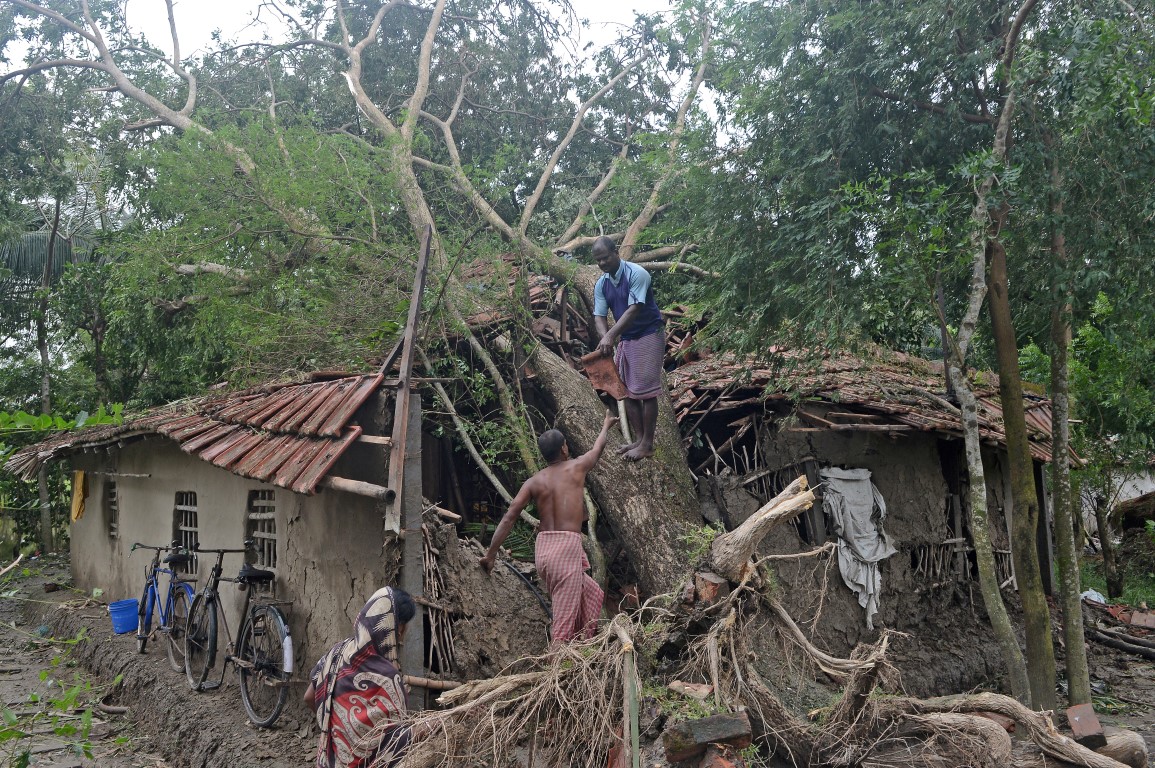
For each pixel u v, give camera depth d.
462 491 9.56
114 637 9.88
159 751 7.12
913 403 8.73
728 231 7.79
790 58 7.40
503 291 8.88
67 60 14.06
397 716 4.32
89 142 15.83
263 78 15.49
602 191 14.95
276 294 9.45
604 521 8.35
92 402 16.91
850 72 6.94
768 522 5.16
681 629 5.36
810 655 5.22
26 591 13.56
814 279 6.95
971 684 8.47
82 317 16.17
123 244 10.43
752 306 7.79
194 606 7.93
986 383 10.66
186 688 7.69
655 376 5.82
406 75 15.52
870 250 6.62
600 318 5.87
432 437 9.13
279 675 6.62
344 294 8.73
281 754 5.93
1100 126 6.03
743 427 8.47
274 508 7.63
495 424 8.27
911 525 8.98
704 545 5.59
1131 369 10.32
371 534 6.02
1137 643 10.62
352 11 15.83
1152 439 13.69
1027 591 6.54
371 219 9.17
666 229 9.08
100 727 7.82
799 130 7.41
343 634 6.22
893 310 7.19
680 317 11.42
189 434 7.68
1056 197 6.50
